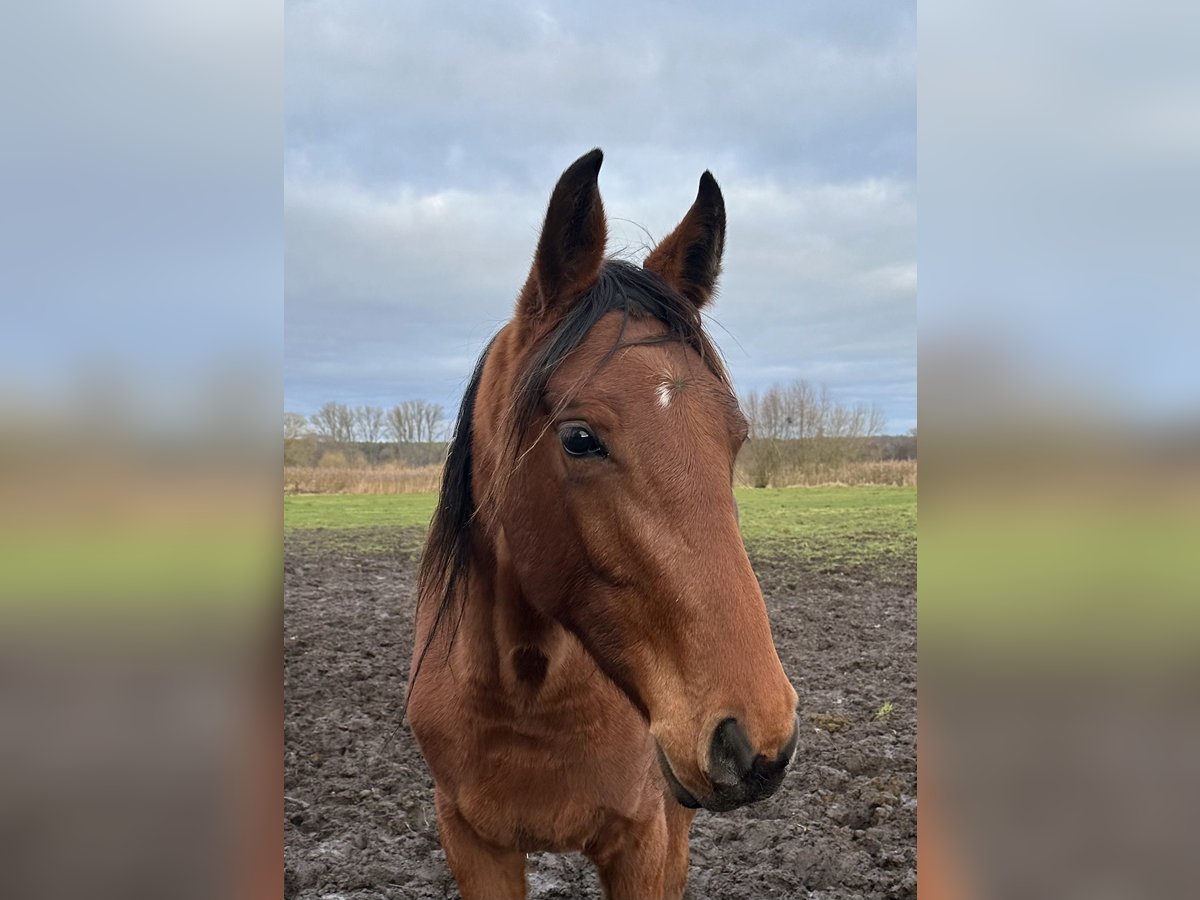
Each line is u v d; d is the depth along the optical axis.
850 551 11.70
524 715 2.43
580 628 2.07
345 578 10.45
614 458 1.90
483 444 2.42
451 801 2.61
